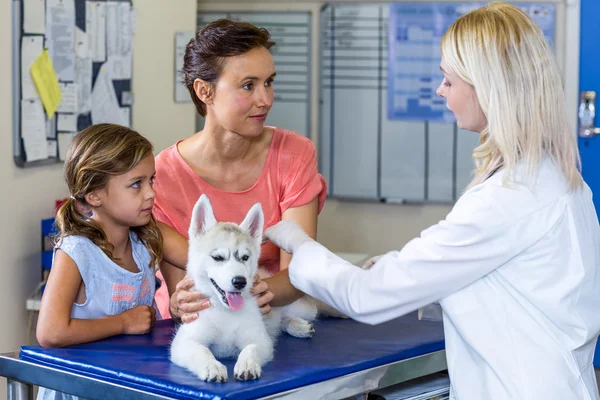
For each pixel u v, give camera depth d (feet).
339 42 14.07
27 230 9.14
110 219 5.52
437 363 5.19
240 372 4.21
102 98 10.57
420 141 14.01
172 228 6.02
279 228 5.33
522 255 4.29
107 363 4.54
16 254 8.94
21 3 8.80
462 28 4.44
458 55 4.42
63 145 9.78
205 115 6.06
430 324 5.73
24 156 8.96
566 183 4.36
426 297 4.41
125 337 5.26
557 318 4.27
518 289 4.31
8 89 8.70
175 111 12.44
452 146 13.91
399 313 4.50
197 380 4.18
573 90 12.89
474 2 13.57
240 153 6.04
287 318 5.46
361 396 4.96
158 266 6.17
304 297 5.66
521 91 4.26
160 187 6.12
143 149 5.37
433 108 13.91
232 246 4.72
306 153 6.29
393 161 14.14
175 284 6.11
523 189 4.26
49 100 9.39
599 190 12.68
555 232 4.25
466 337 4.39
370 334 5.41
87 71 10.21
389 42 13.89
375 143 14.16
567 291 4.24
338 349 4.98
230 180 6.14
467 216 4.26
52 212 9.68
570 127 4.47
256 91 5.53
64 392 4.61
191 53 5.73
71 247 5.26
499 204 4.24
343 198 14.38
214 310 4.65
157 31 11.84
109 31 10.64
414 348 5.04
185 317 4.68
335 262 4.73
